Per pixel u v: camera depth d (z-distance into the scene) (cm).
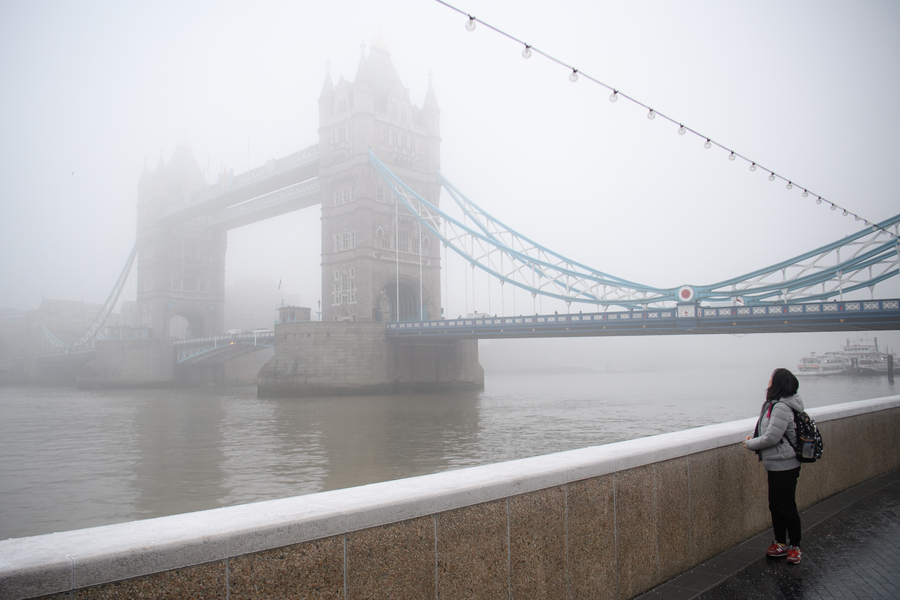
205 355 9606
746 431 696
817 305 4197
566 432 3594
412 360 7338
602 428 3750
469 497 402
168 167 11619
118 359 9831
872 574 564
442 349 7744
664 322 4884
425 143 8419
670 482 575
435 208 7388
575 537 473
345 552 344
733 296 4888
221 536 301
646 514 543
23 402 7256
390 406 5406
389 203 7831
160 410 5628
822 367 12444
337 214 7856
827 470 870
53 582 255
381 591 357
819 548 643
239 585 306
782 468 609
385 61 8331
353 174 7669
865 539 669
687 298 5003
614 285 5950
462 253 7250
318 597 332
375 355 6869
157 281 10775
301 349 6781
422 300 7969
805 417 613
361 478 2445
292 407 5484
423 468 2611
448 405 5494
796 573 570
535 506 446
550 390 8188
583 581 477
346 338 6738
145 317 11038
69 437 3891
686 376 15550
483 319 6050
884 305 3938
